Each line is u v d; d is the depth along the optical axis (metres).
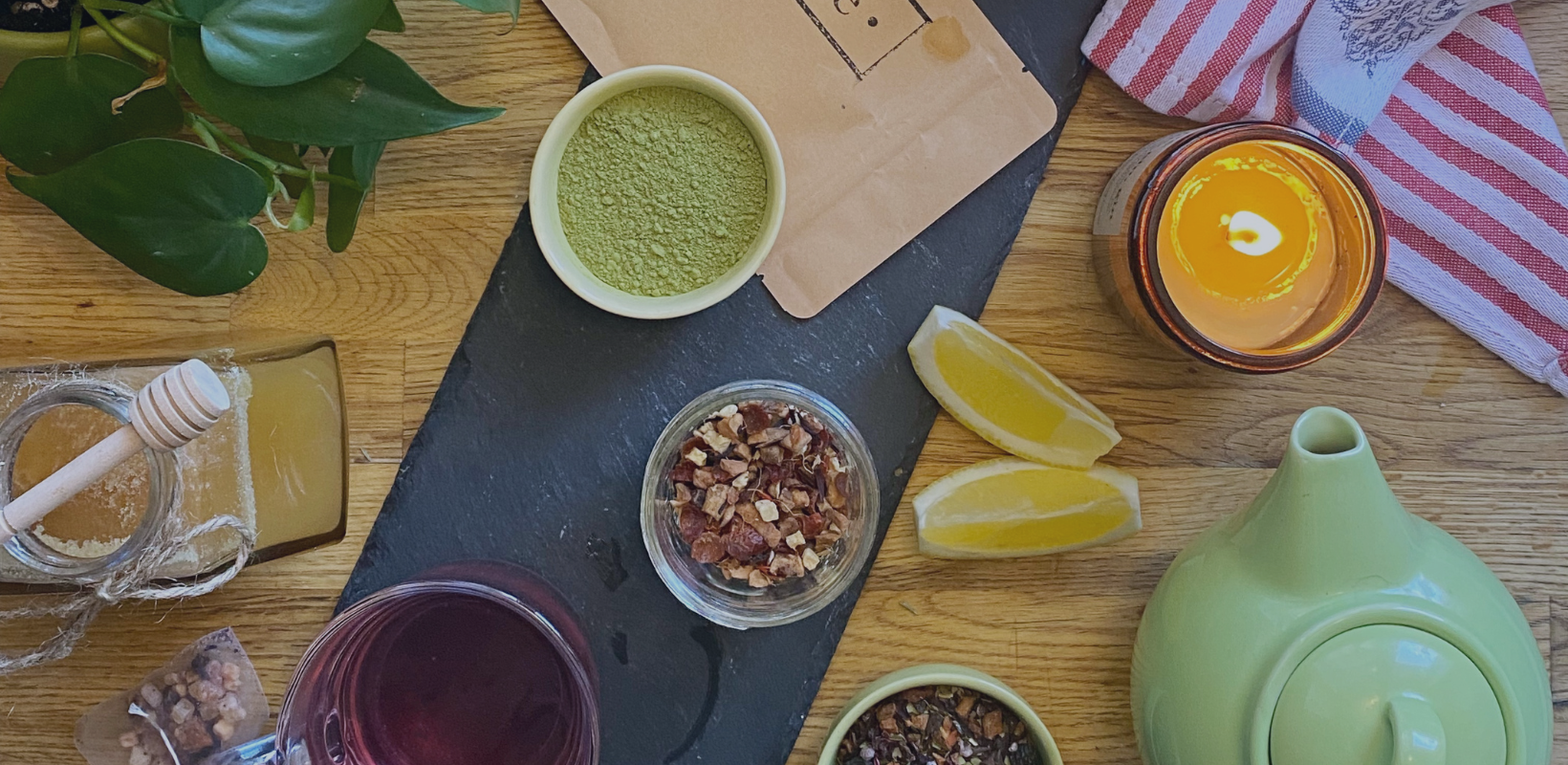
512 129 0.41
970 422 0.41
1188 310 0.40
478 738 0.40
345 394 0.41
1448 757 0.35
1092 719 0.42
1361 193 0.38
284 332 0.41
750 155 0.40
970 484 0.42
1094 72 0.41
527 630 0.40
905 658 0.42
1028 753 0.41
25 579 0.35
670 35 0.40
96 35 0.35
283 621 0.41
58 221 0.40
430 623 0.40
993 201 0.41
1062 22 0.41
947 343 0.41
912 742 0.41
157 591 0.35
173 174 0.34
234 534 0.37
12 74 0.33
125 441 0.32
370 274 0.41
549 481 0.41
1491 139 0.41
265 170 0.37
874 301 0.42
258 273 0.36
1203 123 0.42
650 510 0.40
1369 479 0.35
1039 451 0.41
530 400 0.41
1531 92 0.41
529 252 0.41
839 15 0.40
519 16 0.40
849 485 0.41
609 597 0.42
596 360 0.41
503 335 0.41
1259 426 0.42
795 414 0.41
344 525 0.40
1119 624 0.42
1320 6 0.40
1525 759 0.36
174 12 0.33
